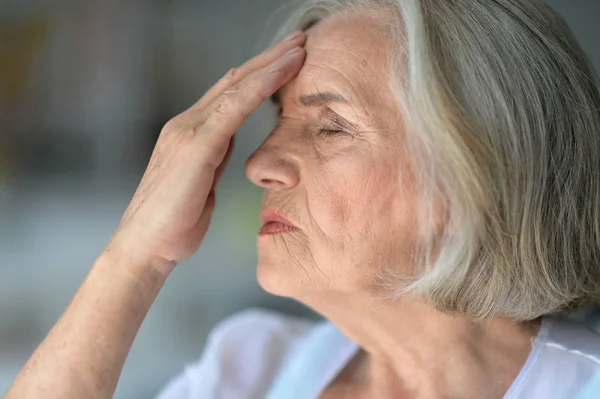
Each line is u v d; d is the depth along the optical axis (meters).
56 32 1.93
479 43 0.84
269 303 2.03
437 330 0.89
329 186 0.86
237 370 1.15
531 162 0.84
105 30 1.94
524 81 0.85
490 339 0.90
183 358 2.01
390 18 0.87
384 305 0.88
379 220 0.84
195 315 2.03
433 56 0.81
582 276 0.91
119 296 0.90
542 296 0.87
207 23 1.96
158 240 0.90
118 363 0.89
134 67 1.96
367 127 0.85
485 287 0.84
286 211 0.88
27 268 1.97
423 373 0.92
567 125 0.89
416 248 0.84
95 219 2.00
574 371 0.85
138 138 1.98
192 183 0.89
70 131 1.97
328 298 0.90
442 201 0.82
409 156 0.83
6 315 1.95
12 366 1.90
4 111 1.93
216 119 0.90
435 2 0.84
